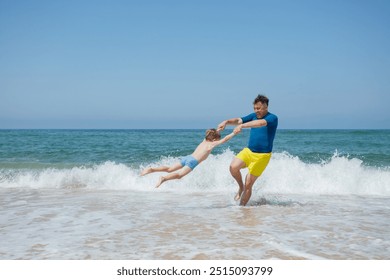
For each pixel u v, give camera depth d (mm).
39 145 25781
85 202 7707
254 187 9797
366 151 21219
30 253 4379
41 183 10289
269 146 6945
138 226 5613
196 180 10148
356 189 9547
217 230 5383
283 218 6223
